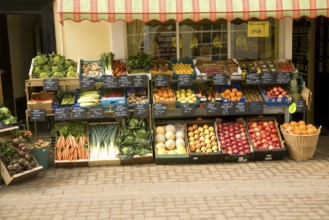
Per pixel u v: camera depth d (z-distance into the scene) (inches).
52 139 337.7
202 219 224.1
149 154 308.5
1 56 425.7
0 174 276.5
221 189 261.6
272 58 353.7
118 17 290.8
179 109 318.3
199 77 323.6
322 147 348.2
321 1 298.7
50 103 313.0
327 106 406.6
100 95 321.4
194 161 307.9
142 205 243.0
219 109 316.5
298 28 433.1
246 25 350.9
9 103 441.1
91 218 228.2
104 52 340.5
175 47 350.6
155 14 292.2
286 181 271.6
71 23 343.6
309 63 419.2
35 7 346.6
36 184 276.4
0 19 423.5
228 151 309.0
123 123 320.5
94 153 310.5
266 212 230.5
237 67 330.6
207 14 294.5
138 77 313.0
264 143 314.2
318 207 235.8
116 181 278.7
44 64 324.5
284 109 333.1
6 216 232.7
